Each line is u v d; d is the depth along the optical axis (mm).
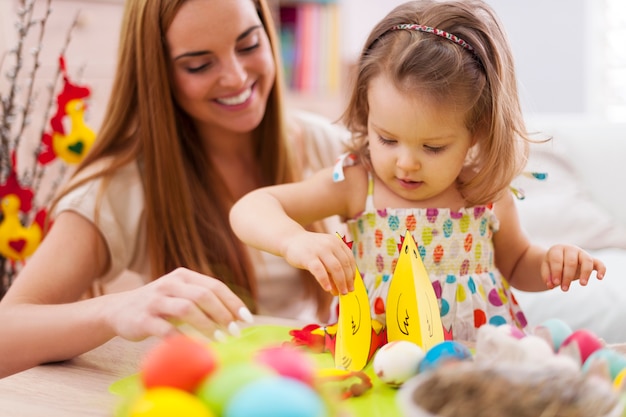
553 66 2738
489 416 447
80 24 2176
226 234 1201
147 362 477
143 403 434
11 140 1364
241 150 1318
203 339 718
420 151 827
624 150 1905
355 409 630
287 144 1316
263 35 1208
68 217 1118
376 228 940
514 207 1006
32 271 1045
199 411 429
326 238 762
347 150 1007
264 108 1243
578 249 905
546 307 1427
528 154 938
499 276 979
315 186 966
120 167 1167
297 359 497
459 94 811
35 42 2092
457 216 928
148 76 1123
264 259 1312
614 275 1518
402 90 805
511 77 909
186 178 1169
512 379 472
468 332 930
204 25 1097
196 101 1164
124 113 1188
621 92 2637
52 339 813
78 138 1316
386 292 918
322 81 2834
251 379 450
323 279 727
